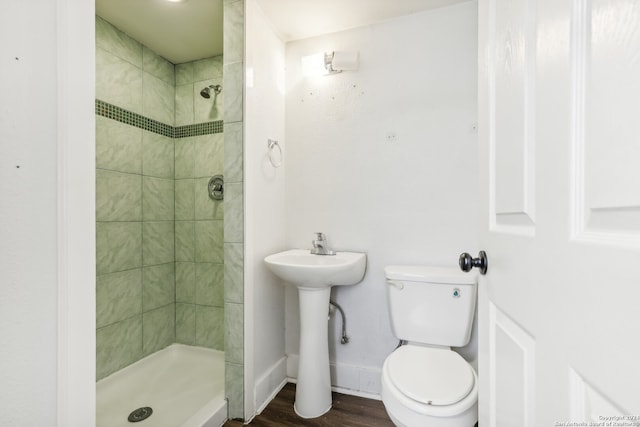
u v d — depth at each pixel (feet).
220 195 6.88
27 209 1.53
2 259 1.44
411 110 5.41
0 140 1.43
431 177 5.31
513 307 1.80
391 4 5.12
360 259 5.20
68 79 1.68
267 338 5.48
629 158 0.94
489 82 2.27
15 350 1.49
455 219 5.18
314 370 4.99
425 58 5.33
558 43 1.34
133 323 6.24
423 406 3.20
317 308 5.04
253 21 5.03
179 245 7.24
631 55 0.94
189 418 4.69
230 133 4.91
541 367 1.47
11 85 1.47
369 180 5.67
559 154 1.33
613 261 0.99
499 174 2.08
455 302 4.60
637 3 0.92
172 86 7.24
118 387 5.75
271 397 5.46
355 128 5.76
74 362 1.69
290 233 6.17
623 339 0.95
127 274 6.13
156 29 6.01
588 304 1.11
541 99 1.49
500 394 2.05
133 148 6.27
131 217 6.23
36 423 1.56
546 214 1.43
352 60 5.47
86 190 1.77
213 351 6.93
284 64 6.15
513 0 1.85
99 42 5.62
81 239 1.74
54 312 1.63
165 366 6.67
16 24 1.49
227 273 4.89
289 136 6.18
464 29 5.13
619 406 0.96
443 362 4.01
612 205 1.01
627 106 0.95
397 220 5.51
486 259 2.32
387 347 5.54
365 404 5.29
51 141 1.62
